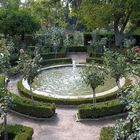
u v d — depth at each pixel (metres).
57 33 33.53
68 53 33.84
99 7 31.23
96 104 16.80
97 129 15.49
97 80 17.09
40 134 15.09
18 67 19.47
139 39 35.50
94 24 32.34
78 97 19.12
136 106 9.42
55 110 17.58
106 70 18.56
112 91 19.84
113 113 16.64
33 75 17.78
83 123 16.20
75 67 27.27
